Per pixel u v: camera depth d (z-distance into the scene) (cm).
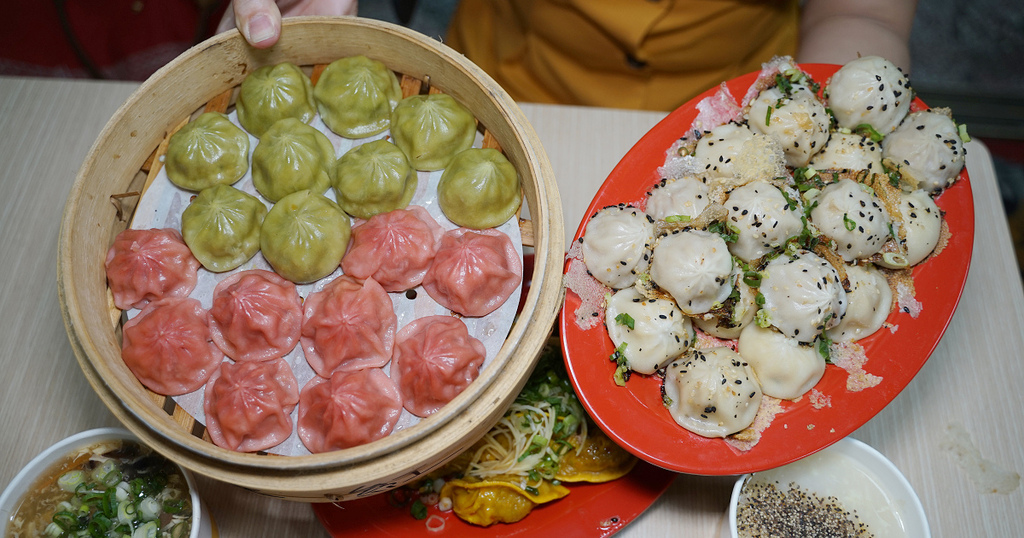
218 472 38
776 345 45
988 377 54
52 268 55
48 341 53
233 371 42
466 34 77
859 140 50
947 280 48
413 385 42
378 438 42
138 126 46
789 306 44
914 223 47
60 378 52
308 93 49
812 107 48
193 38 90
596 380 44
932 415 52
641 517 49
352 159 46
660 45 67
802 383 45
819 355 45
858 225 46
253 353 44
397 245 44
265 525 48
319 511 46
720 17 65
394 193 46
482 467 49
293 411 43
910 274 48
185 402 43
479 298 44
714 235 45
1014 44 107
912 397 53
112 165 45
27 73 91
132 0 89
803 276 44
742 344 46
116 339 44
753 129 50
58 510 45
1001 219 59
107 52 90
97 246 44
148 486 45
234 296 43
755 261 47
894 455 51
